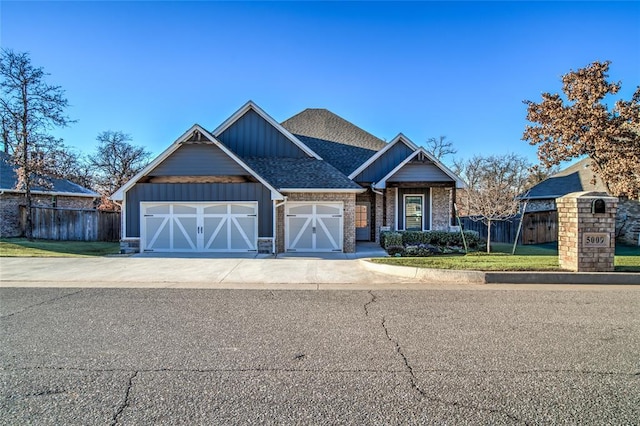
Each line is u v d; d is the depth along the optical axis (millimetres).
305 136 21438
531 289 7965
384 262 10578
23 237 19469
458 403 3318
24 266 11164
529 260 10820
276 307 6559
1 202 19625
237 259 12898
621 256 11922
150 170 15055
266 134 18266
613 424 3014
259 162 17484
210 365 4102
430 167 17859
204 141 15062
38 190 20781
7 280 9188
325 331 5230
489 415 3129
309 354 4406
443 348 4594
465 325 5492
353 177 18594
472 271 8844
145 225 15047
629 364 4141
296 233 15547
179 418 3078
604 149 15000
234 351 4500
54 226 19859
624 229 17469
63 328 5363
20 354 4406
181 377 3822
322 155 19844
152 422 3021
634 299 7043
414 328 5359
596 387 3619
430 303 6793
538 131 16781
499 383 3693
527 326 5441
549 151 16703
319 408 3230
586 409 3230
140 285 8656
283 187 15352
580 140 15633
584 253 8875
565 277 8586
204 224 15031
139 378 3797
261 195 14961
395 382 3705
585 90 15461
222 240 15016
